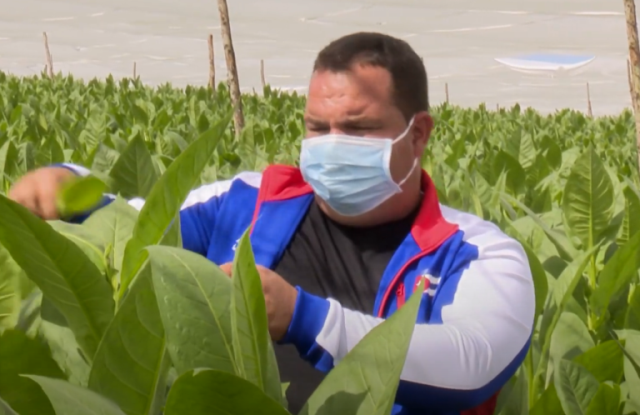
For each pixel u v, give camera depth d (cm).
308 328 176
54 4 2647
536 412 211
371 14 2697
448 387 188
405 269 227
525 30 2781
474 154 647
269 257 243
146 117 777
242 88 3369
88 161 421
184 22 2788
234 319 127
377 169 232
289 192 252
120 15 2739
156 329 135
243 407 122
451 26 2780
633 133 1050
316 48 2998
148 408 139
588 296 293
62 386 117
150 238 149
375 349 130
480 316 206
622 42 2825
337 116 233
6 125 636
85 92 1243
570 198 326
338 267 239
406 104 236
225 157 553
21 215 137
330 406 130
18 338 140
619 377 226
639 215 326
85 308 148
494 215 356
